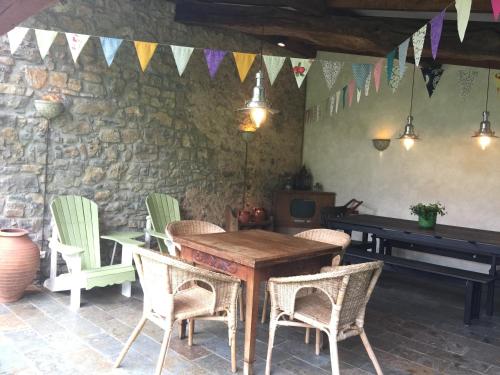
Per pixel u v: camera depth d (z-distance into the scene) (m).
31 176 4.03
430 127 5.65
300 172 6.78
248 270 2.62
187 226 3.69
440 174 5.56
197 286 2.98
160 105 4.95
